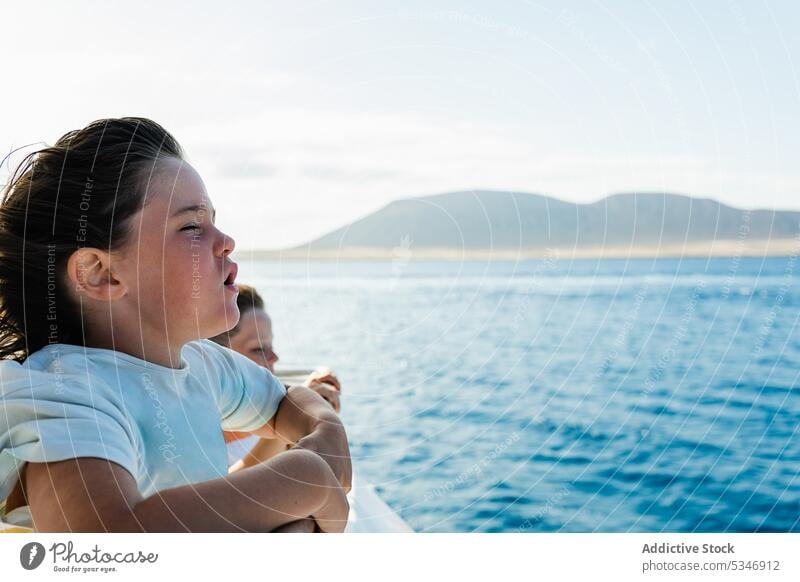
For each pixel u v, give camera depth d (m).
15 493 0.49
